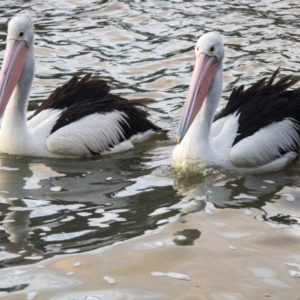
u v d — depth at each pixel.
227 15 23.59
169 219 11.85
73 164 14.50
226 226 11.66
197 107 13.64
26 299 9.48
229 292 9.83
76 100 15.52
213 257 10.70
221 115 15.07
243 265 10.51
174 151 14.36
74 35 21.80
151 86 18.38
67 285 9.85
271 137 14.39
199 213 12.11
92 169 14.20
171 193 12.92
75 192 12.94
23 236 11.20
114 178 13.66
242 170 14.18
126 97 17.61
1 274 10.09
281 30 22.19
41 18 23.11
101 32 22.12
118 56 20.30
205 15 23.62
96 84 15.76
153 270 10.32
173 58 20.19
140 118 15.80
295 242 11.20
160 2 24.89
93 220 11.79
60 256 10.61
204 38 13.83
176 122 16.55
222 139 14.32
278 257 10.75
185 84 18.50
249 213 12.17
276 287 9.97
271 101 14.78
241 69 19.31
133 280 10.03
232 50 20.64
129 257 10.62
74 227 11.52
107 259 10.55
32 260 10.48
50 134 14.82
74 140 14.72
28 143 14.66
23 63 14.55
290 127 14.73
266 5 24.62
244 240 11.23
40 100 17.25
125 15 23.64
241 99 15.08
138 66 19.62
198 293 9.77
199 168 13.93
